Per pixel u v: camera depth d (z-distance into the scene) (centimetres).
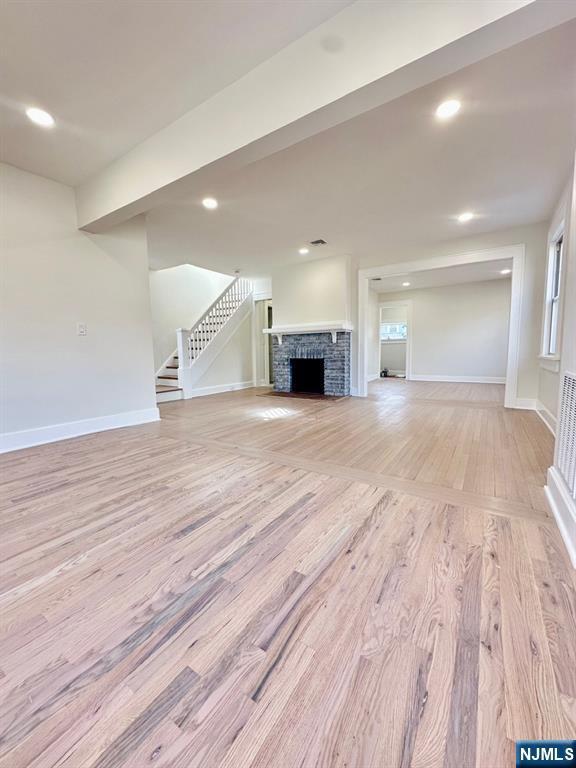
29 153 276
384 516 183
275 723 83
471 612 117
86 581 137
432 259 512
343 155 267
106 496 212
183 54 181
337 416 443
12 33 166
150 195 265
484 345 765
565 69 184
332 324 575
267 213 386
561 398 193
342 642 106
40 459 281
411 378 849
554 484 190
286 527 174
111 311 379
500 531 167
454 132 240
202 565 145
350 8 158
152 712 86
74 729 83
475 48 139
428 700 88
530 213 399
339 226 431
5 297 299
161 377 643
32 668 99
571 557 144
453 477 235
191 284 746
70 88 205
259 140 196
